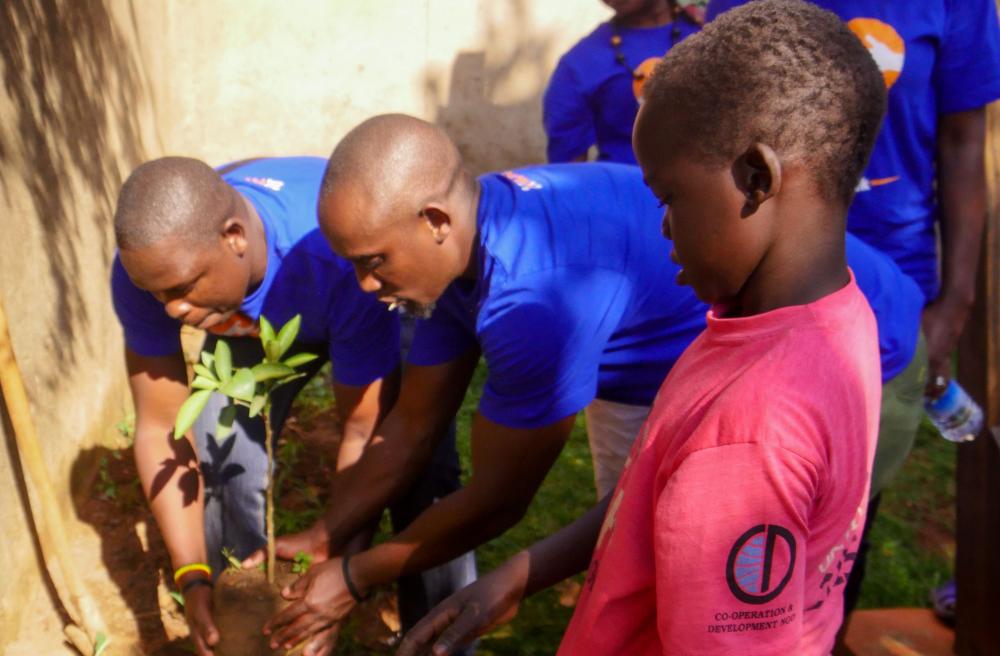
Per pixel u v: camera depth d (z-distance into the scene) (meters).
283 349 2.15
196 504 2.67
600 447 2.58
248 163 2.69
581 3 6.81
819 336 1.16
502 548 3.63
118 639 3.14
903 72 2.37
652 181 1.21
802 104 1.11
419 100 6.95
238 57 6.79
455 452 2.85
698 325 2.27
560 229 2.01
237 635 2.26
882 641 2.89
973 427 2.52
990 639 2.61
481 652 3.09
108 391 4.38
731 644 1.12
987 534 2.56
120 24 5.25
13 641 2.98
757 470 1.09
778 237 1.17
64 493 3.65
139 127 5.55
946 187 2.52
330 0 6.74
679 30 3.61
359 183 1.83
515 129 6.99
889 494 4.19
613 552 1.32
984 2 2.40
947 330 2.49
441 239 1.91
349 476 2.64
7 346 2.70
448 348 2.34
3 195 3.26
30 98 3.68
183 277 2.14
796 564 1.11
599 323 2.04
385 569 2.22
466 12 6.80
